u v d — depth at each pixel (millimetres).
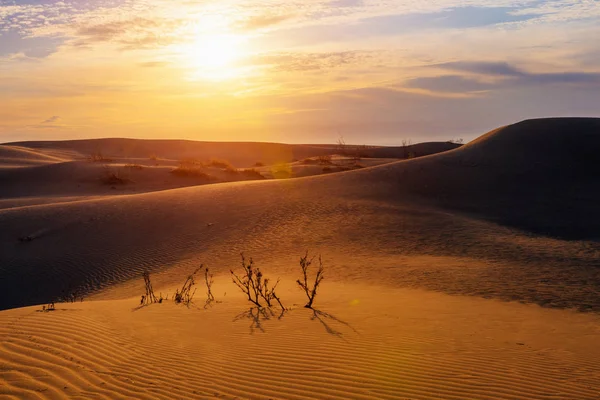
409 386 6527
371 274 16891
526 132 43594
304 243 22672
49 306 10836
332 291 13961
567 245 21656
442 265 18016
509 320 10625
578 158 38625
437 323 10047
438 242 22078
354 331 9188
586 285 14898
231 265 20125
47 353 7215
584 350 8469
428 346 8312
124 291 18109
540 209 30047
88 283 20469
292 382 6605
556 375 7121
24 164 70312
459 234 23391
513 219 28062
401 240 22547
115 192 51938
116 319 9633
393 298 12844
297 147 140125
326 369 7090
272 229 25266
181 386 6410
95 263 22578
